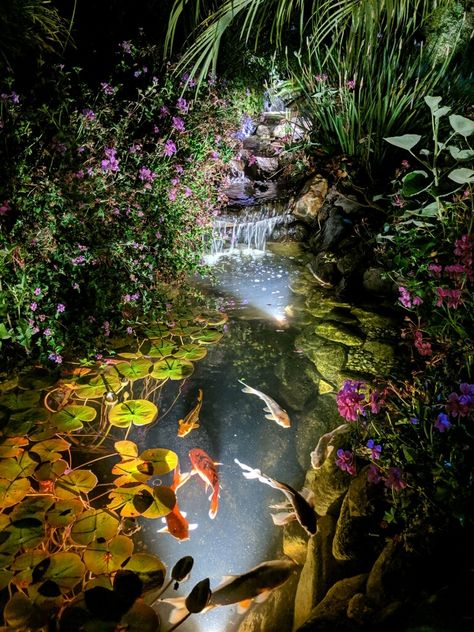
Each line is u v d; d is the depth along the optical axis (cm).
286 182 546
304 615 185
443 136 475
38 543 209
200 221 427
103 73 510
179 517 227
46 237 298
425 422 210
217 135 482
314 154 544
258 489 246
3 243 290
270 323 373
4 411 279
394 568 176
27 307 296
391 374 305
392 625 155
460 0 588
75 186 317
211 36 227
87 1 500
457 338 254
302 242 493
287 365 328
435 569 170
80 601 188
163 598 196
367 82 522
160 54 511
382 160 493
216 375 319
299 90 630
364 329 361
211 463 250
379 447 196
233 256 479
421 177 296
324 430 276
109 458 256
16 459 249
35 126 366
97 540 213
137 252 343
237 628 190
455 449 181
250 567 213
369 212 459
